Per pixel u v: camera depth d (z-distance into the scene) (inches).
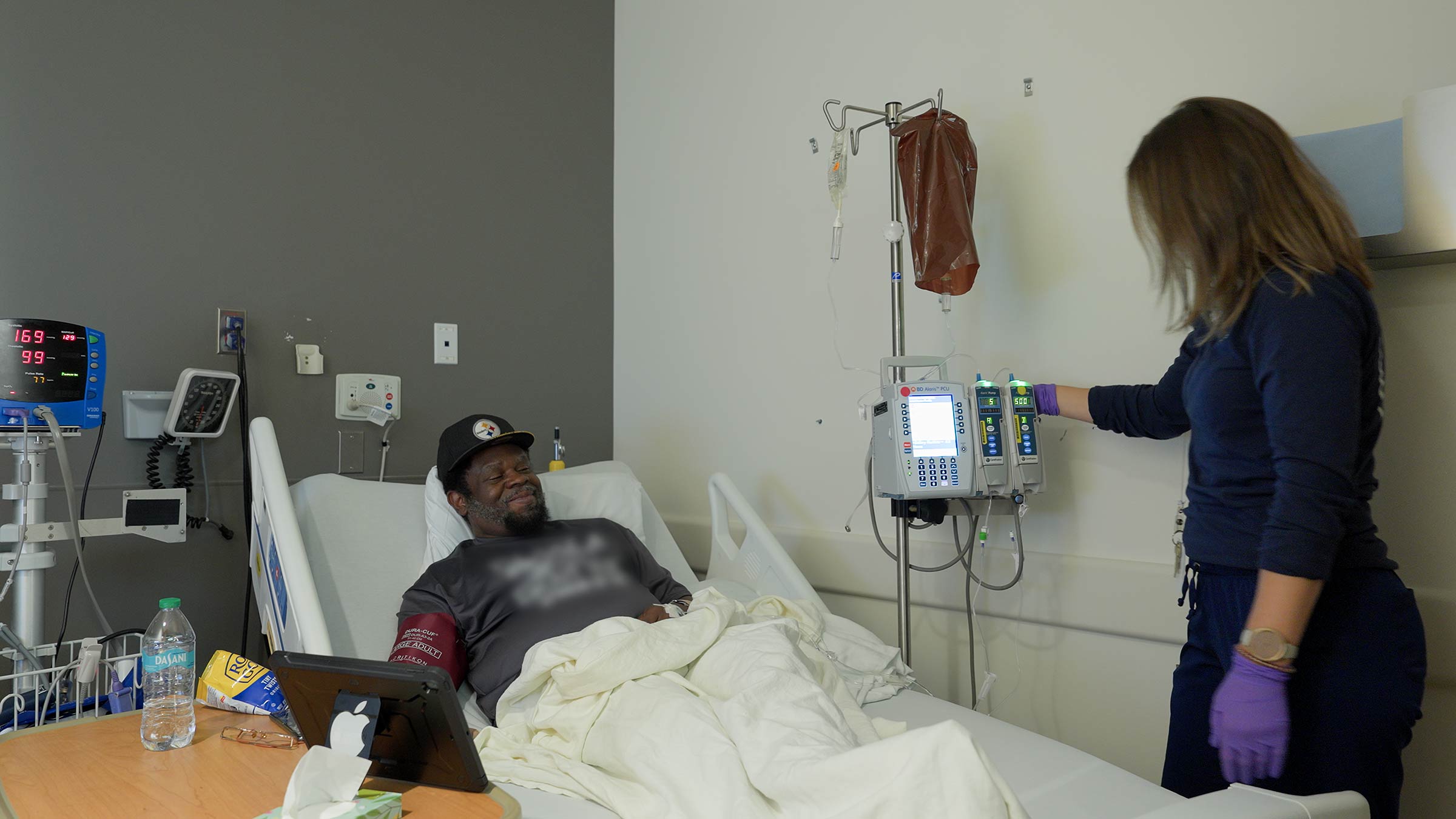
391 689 41.3
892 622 94.7
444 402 109.7
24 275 81.9
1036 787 50.9
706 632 63.2
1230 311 48.8
